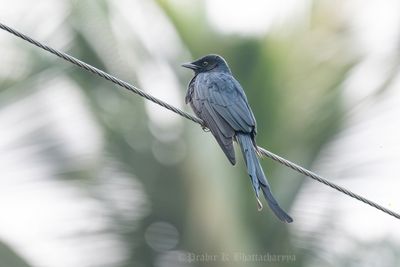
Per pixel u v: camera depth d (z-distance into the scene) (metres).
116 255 17.09
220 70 13.55
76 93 17.56
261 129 17.16
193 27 17.62
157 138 17.17
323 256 16.89
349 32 17.61
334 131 17.23
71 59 11.06
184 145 16.97
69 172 17.06
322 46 17.50
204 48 17.53
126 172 17.19
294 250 16.67
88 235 17.03
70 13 17.53
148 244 17.09
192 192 16.70
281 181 16.91
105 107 17.47
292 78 17.30
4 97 17.05
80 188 17.08
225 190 16.30
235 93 12.47
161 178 17.00
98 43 17.58
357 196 11.23
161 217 17.06
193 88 12.99
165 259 17.11
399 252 16.89
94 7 17.64
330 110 17.27
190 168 16.75
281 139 17.14
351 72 17.45
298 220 16.94
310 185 17.09
